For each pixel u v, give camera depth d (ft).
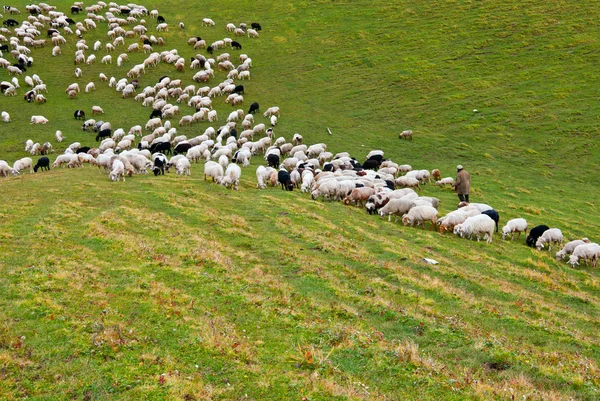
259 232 72.84
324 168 119.85
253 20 290.35
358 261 63.98
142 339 38.50
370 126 178.91
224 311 45.37
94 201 81.30
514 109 185.78
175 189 92.22
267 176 107.76
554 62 216.13
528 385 36.37
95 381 32.68
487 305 52.85
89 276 50.06
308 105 197.06
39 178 100.94
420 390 34.88
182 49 249.75
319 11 295.28
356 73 225.35
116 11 291.79
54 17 272.10
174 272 53.42
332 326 43.93
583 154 155.43
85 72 218.59
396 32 260.42
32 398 30.68
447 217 84.74
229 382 33.88
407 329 45.65
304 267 59.26
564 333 47.37
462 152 157.17
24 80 206.69
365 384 35.37
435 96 200.85
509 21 255.29
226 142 149.28
